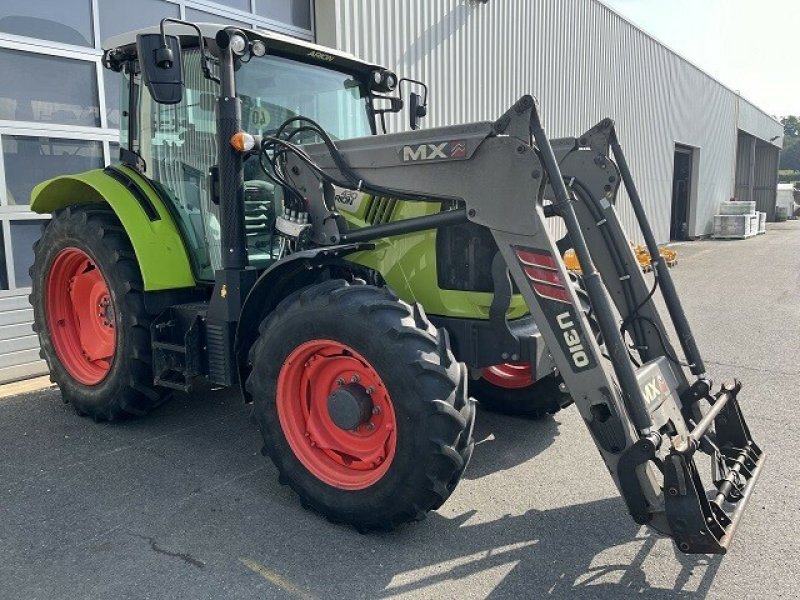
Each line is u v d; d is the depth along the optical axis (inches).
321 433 112.7
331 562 98.5
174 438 148.6
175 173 147.5
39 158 208.2
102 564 97.6
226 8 261.0
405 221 117.5
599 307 94.5
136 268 144.8
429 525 109.7
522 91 446.3
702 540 86.2
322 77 156.3
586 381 96.4
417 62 345.4
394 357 98.3
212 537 105.5
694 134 839.1
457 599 89.5
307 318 106.9
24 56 203.5
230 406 170.2
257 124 140.2
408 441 97.8
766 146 1454.2
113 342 154.9
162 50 109.1
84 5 217.8
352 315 102.3
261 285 116.5
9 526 108.8
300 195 124.2
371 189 117.0
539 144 98.4
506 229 102.6
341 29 298.5
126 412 151.6
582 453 139.7
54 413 165.5
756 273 481.4
